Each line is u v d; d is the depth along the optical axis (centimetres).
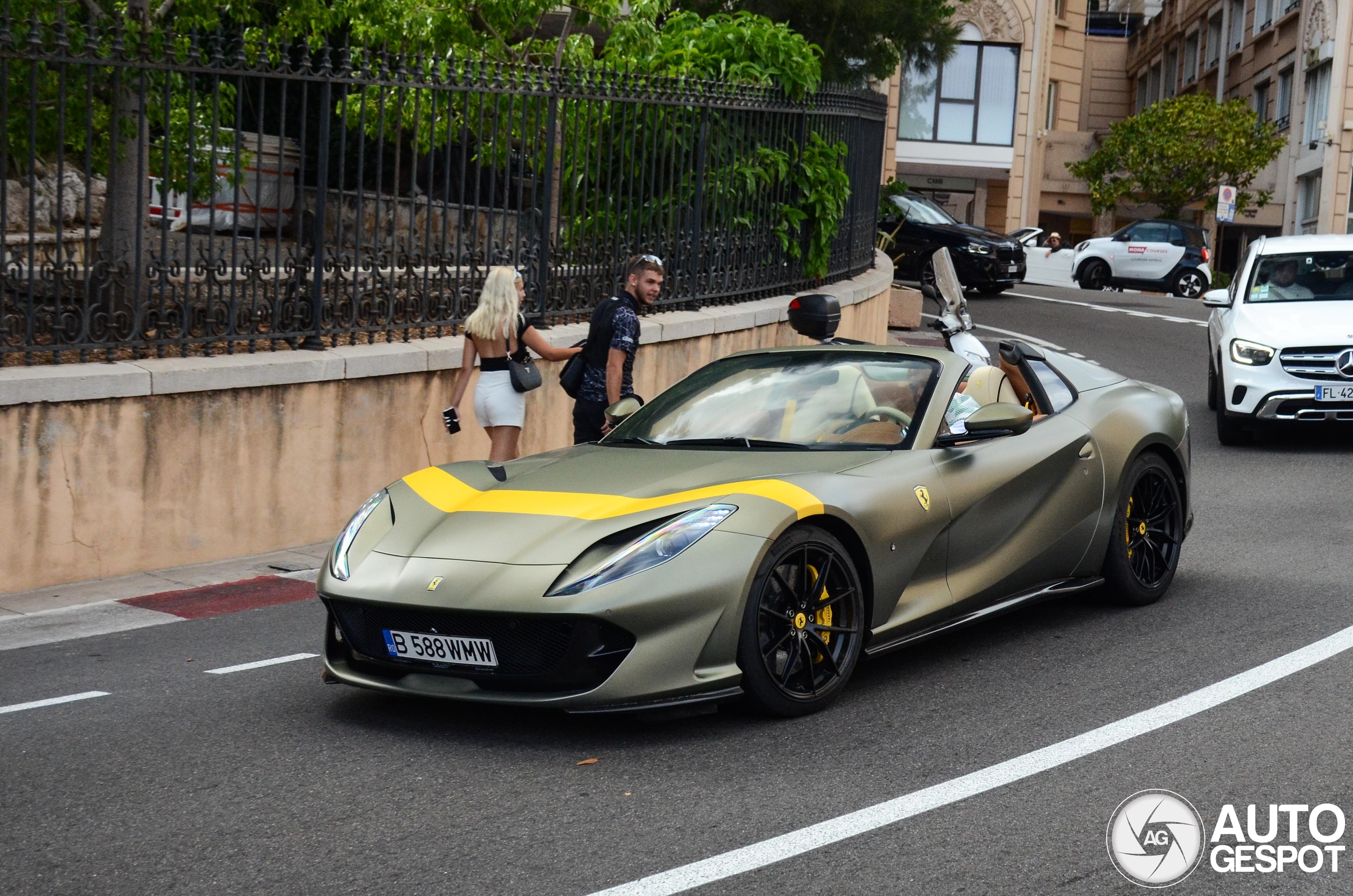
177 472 803
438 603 481
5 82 746
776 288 1325
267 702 549
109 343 793
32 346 760
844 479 534
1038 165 4116
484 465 592
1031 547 610
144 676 595
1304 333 1170
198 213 947
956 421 598
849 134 1515
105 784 454
